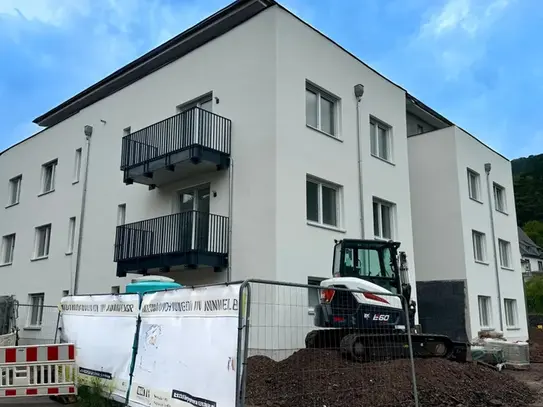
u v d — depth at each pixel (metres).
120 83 21.72
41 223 21.61
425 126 24.20
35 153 23.06
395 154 17.48
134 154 15.45
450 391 8.41
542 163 85.81
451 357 11.60
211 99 15.13
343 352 8.16
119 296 8.04
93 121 19.67
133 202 16.92
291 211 12.89
